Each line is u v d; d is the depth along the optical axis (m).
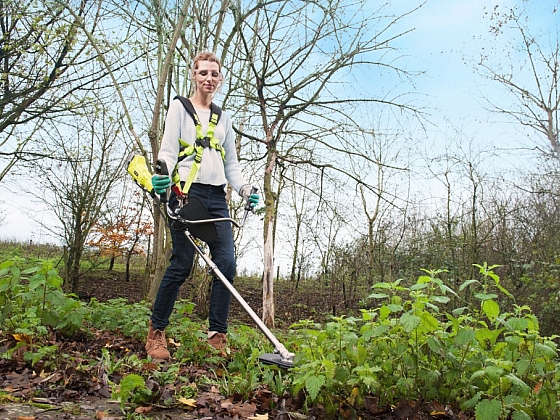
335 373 2.49
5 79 9.09
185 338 3.84
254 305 12.02
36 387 2.74
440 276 10.72
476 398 2.35
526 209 10.79
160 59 8.32
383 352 2.67
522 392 2.33
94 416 2.41
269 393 2.77
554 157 12.01
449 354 2.52
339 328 2.68
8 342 3.46
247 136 8.71
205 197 3.75
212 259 3.83
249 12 8.12
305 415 2.51
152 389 2.71
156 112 7.58
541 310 9.20
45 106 9.58
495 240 10.70
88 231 10.80
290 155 9.70
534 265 10.00
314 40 8.37
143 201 12.83
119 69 9.56
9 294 3.72
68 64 9.12
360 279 12.32
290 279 15.75
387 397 2.61
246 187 3.98
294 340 3.82
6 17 9.23
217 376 3.23
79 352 3.59
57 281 3.69
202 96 3.89
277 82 8.63
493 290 9.66
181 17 7.46
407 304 2.72
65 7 7.72
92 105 9.54
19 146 10.23
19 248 14.76
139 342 4.22
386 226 11.95
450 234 10.87
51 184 10.30
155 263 8.48
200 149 3.75
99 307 4.96
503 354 2.65
